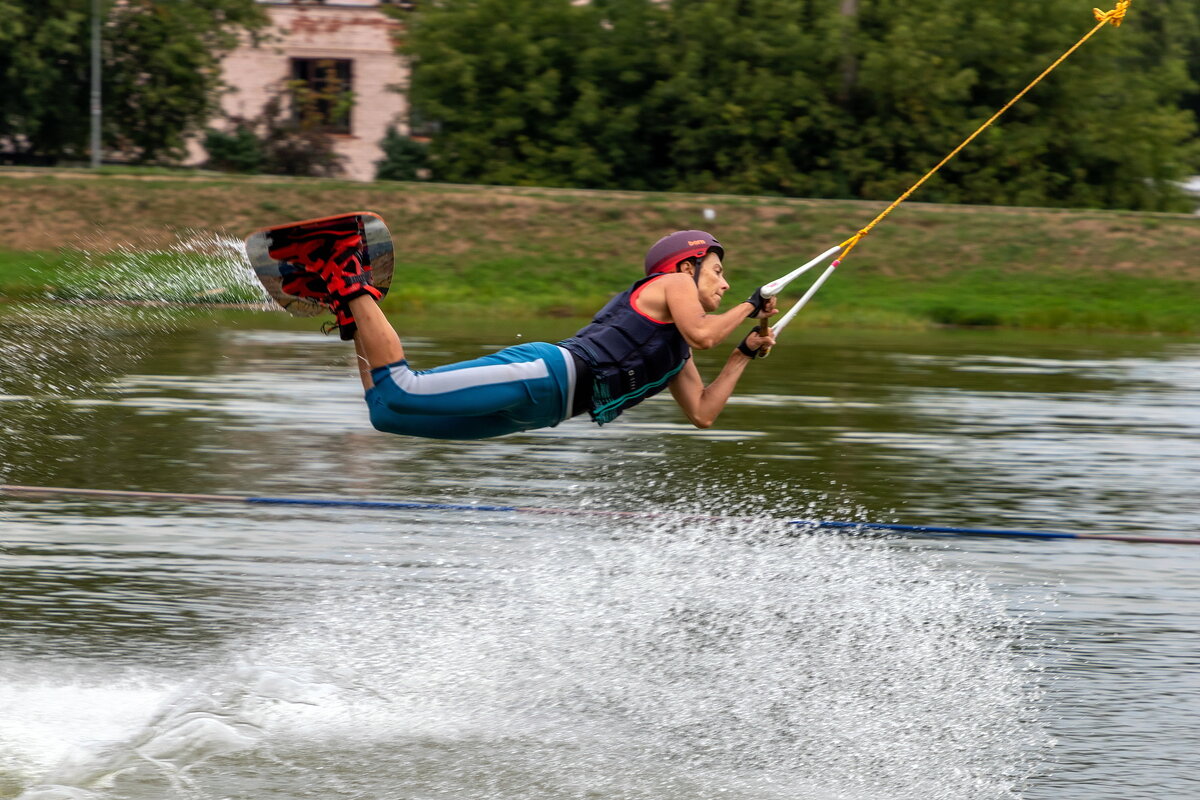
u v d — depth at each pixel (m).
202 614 25.17
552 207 107.69
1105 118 136.38
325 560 28.86
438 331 75.38
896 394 54.62
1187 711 21.44
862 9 135.75
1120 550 30.84
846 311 90.38
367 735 20.20
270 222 104.62
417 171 140.38
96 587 26.66
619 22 136.38
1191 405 53.25
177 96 144.12
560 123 136.00
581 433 44.44
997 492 36.50
